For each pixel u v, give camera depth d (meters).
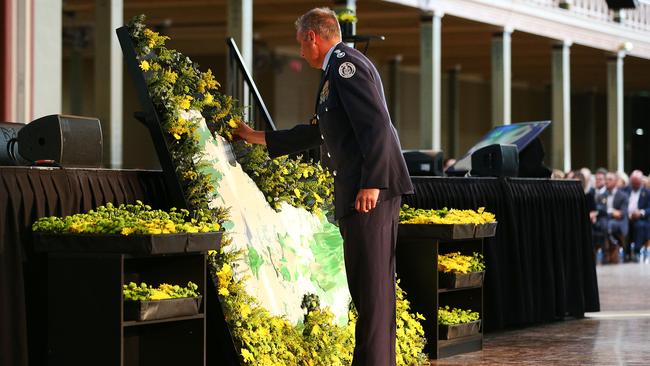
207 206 5.25
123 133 28.28
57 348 4.65
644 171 39.75
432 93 20.48
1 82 11.20
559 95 24.97
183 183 5.24
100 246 4.53
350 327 6.13
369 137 4.78
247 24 16.98
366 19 22.41
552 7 24.17
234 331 5.14
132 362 4.97
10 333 4.54
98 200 5.11
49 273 4.68
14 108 11.27
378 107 4.82
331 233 6.27
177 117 5.23
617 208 18.94
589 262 10.33
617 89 27.14
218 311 5.12
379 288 4.88
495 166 9.18
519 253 9.08
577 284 10.05
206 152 5.41
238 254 5.30
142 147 28.25
